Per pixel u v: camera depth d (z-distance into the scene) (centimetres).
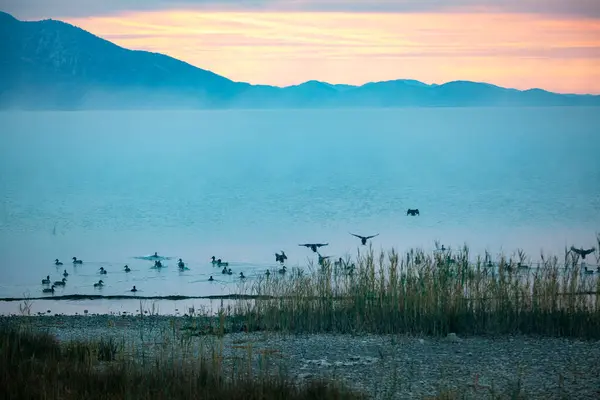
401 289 3234
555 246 7269
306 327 3200
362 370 2470
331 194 13088
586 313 3059
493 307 3150
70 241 8144
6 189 14338
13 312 4428
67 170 19025
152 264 6469
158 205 11762
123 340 2670
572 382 2264
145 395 1917
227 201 12212
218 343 2898
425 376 2378
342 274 3725
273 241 8038
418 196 12562
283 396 1956
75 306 4653
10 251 7362
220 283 5466
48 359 2341
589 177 15412
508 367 2481
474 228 8825
